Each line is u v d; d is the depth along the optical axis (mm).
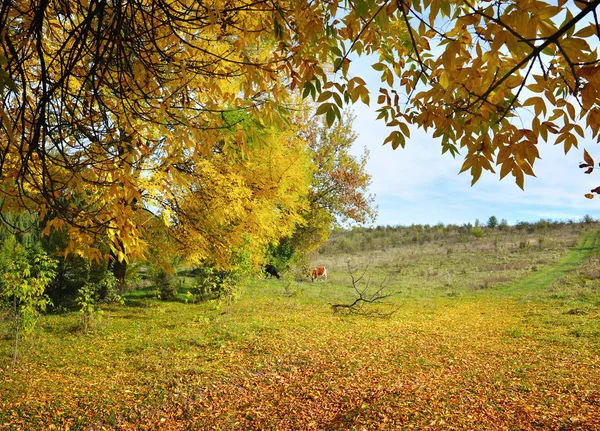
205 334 9648
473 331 10742
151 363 7547
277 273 23094
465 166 1865
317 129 22203
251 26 2777
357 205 23328
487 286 20203
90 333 9867
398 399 5629
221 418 5391
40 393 6121
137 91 3035
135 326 10578
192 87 3141
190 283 18703
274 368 7336
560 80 1697
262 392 6277
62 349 8516
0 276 8141
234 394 6203
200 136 2934
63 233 12688
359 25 2291
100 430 5074
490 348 8805
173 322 11070
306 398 5988
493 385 6293
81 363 7598
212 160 7828
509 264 25906
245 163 8438
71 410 5562
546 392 5914
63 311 12602
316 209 21766
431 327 11219
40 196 3033
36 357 7930
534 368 7195
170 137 3135
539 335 9930
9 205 2893
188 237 7195
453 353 8383
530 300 15609
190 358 7867
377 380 6633
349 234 52031
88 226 3125
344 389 6254
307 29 2289
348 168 23297
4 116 1297
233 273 12359
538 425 4699
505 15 1566
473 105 1978
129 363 7598
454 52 1654
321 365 7473
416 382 6457
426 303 16109
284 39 2521
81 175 3025
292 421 5250
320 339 9344
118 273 13508
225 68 3002
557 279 19766
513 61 1779
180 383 6551
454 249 35656
